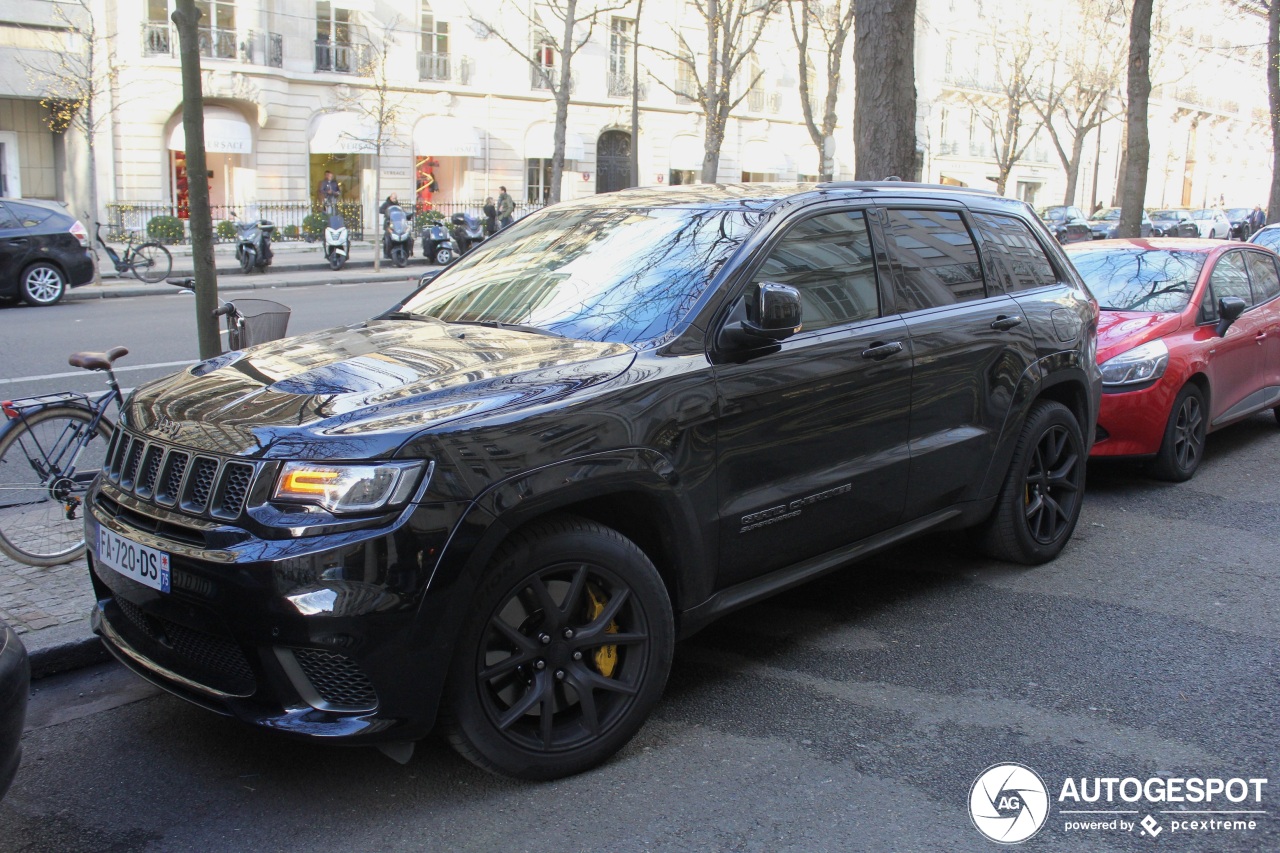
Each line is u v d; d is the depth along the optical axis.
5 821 3.01
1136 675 4.02
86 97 23.86
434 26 34.69
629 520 3.44
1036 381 4.90
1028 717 3.67
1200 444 7.16
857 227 4.31
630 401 3.26
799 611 4.70
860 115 9.48
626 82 39.38
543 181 38.59
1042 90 46.34
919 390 4.29
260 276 23.03
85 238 16.89
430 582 2.79
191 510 2.93
